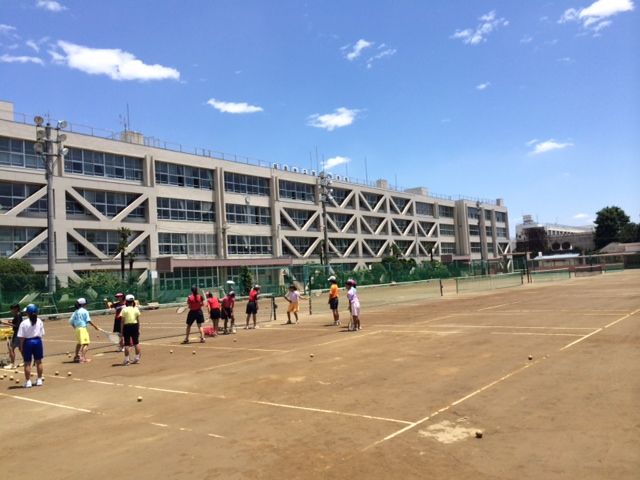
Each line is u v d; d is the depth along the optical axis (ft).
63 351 60.80
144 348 59.67
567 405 26.16
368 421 25.02
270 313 95.25
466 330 57.72
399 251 310.04
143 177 194.59
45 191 163.02
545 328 55.98
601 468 18.25
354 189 306.14
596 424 22.98
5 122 155.43
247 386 34.50
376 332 60.95
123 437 24.61
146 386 36.63
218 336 67.72
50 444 24.23
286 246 256.73
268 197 250.16
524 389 29.78
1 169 153.07
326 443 22.16
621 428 22.30
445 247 383.65
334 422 25.14
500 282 178.19
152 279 167.02
